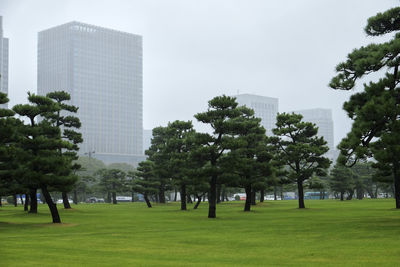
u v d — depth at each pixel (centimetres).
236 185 6375
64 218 5256
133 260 2148
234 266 1966
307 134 7669
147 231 3597
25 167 4700
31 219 5125
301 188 7475
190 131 7675
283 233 3288
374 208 6812
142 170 9475
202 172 5234
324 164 7456
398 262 1983
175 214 6094
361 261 2030
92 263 2053
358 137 3241
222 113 5350
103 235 3309
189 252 2425
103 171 12775
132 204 11462
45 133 4747
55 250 2502
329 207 7556
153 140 10081
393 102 3150
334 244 2611
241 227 3862
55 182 4453
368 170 13888
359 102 3538
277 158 7594
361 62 3288
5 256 2261
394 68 3419
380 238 2803
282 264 2008
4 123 4316
